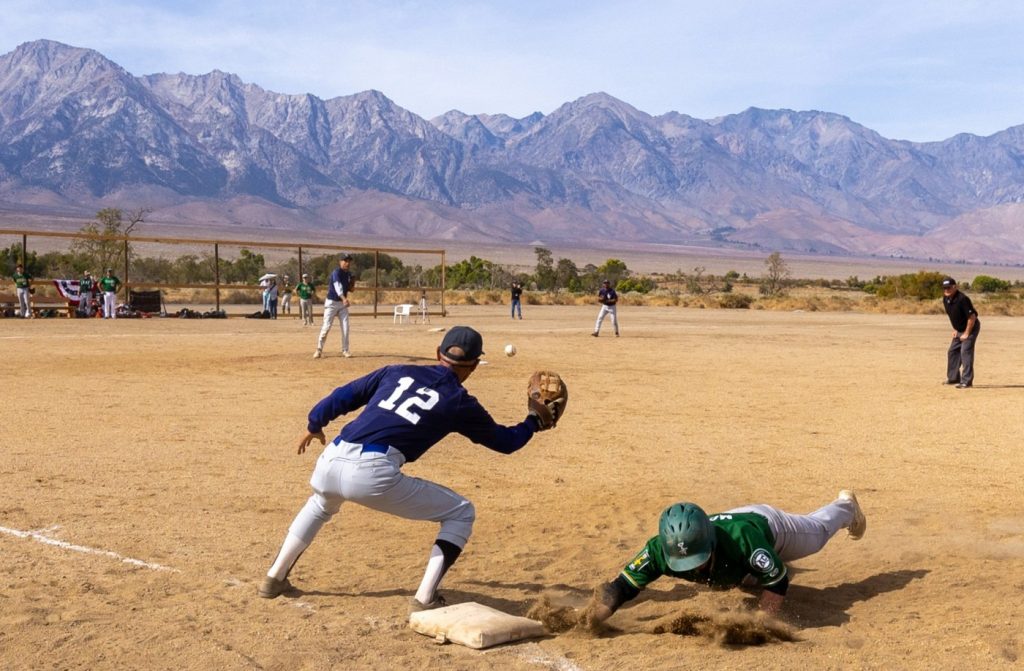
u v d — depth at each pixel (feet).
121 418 40.63
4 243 538.47
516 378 56.85
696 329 110.11
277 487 29.14
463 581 20.70
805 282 410.31
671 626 17.65
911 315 161.99
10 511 25.26
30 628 17.11
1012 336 107.45
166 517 25.32
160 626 17.39
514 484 30.30
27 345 74.28
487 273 281.74
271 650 16.34
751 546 17.25
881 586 20.54
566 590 20.13
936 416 45.47
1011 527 25.35
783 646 16.75
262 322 112.68
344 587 20.06
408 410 17.81
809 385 57.16
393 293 195.31
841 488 30.07
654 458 34.71
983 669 15.49
